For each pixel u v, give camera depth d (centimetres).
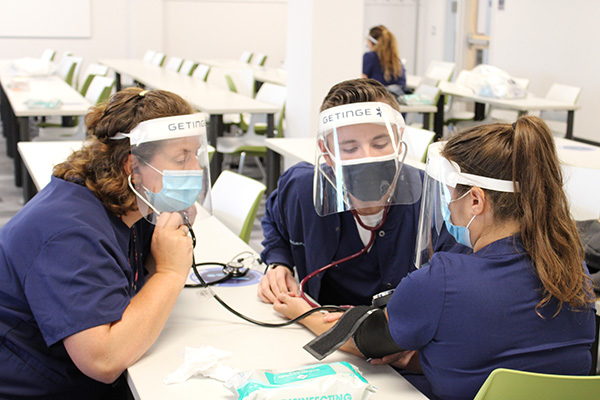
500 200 113
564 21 745
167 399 116
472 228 117
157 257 143
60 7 976
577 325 114
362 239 167
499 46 866
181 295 167
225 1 1066
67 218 128
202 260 191
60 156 308
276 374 114
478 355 111
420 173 163
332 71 462
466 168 114
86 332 122
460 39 944
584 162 317
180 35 1059
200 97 528
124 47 1030
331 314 146
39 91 555
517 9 823
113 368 124
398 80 659
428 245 127
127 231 142
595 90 707
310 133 465
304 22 461
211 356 127
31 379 132
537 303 111
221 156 491
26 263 126
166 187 134
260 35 1101
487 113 638
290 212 178
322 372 114
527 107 546
